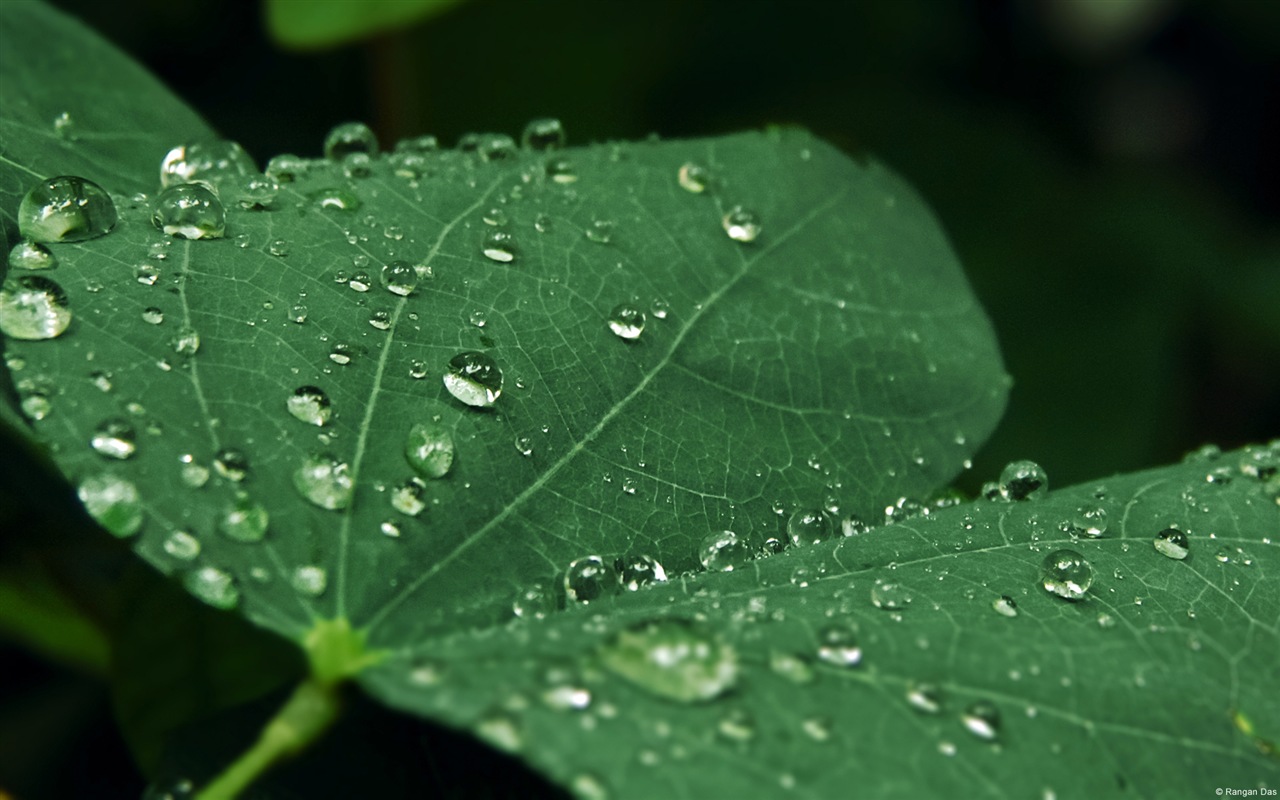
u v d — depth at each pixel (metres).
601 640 0.18
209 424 0.19
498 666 0.18
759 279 0.21
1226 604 0.19
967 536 0.20
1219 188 0.35
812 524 0.20
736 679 0.18
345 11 0.23
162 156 0.21
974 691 0.18
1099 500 0.20
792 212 0.21
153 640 0.20
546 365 0.20
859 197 0.21
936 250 0.21
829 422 0.20
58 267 0.19
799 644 0.18
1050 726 0.18
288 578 0.19
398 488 0.19
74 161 0.20
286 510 0.19
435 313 0.20
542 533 0.19
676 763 0.18
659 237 0.20
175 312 0.19
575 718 0.18
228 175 0.20
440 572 0.19
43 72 0.21
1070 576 0.19
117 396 0.19
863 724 0.18
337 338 0.19
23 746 0.23
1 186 0.20
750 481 0.20
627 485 0.20
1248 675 0.19
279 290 0.19
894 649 0.18
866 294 0.21
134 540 0.18
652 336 0.20
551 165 0.21
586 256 0.20
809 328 0.21
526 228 0.20
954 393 0.21
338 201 0.20
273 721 0.18
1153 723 0.18
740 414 0.20
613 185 0.21
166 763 0.18
